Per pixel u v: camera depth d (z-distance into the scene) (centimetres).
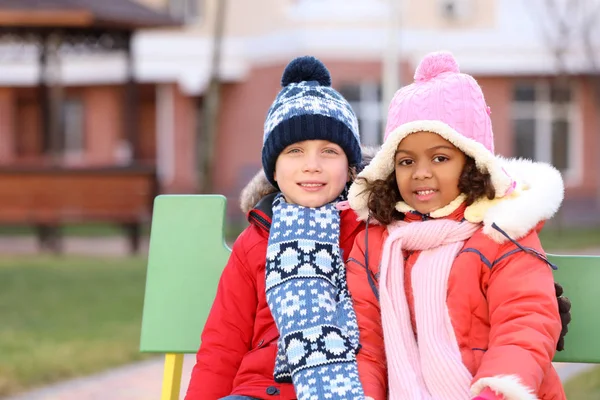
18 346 800
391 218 317
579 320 332
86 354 770
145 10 1734
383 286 303
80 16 1605
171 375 364
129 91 1805
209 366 328
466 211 306
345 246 330
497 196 304
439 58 314
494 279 297
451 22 2391
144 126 2583
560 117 2462
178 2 2475
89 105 2584
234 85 2461
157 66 2475
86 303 1054
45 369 712
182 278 365
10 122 2617
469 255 301
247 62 2445
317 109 324
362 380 298
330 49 2342
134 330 880
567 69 2289
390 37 1471
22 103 2633
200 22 2481
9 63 2484
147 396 645
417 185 308
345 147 329
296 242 315
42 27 1692
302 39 2330
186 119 2520
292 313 304
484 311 299
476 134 305
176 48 2469
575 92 2453
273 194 345
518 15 2408
